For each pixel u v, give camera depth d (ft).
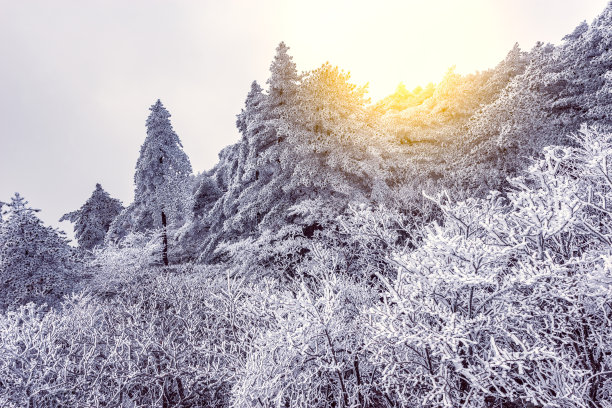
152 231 65.82
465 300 12.11
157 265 65.05
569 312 11.13
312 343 14.88
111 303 36.04
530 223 11.73
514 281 10.60
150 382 21.54
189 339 24.38
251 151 46.57
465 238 13.65
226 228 48.16
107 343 23.66
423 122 54.24
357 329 15.58
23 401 17.97
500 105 46.37
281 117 41.14
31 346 20.39
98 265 51.90
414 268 11.89
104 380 21.71
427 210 34.40
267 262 36.68
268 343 14.06
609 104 39.45
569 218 10.64
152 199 67.92
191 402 22.09
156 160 68.44
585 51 44.04
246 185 55.21
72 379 20.95
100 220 86.99
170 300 33.73
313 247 26.14
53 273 37.76
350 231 22.90
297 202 39.93
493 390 12.35
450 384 10.80
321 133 40.68
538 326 12.94
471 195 43.42
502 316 11.09
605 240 11.72
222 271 44.45
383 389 14.67
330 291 14.70
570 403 10.32
